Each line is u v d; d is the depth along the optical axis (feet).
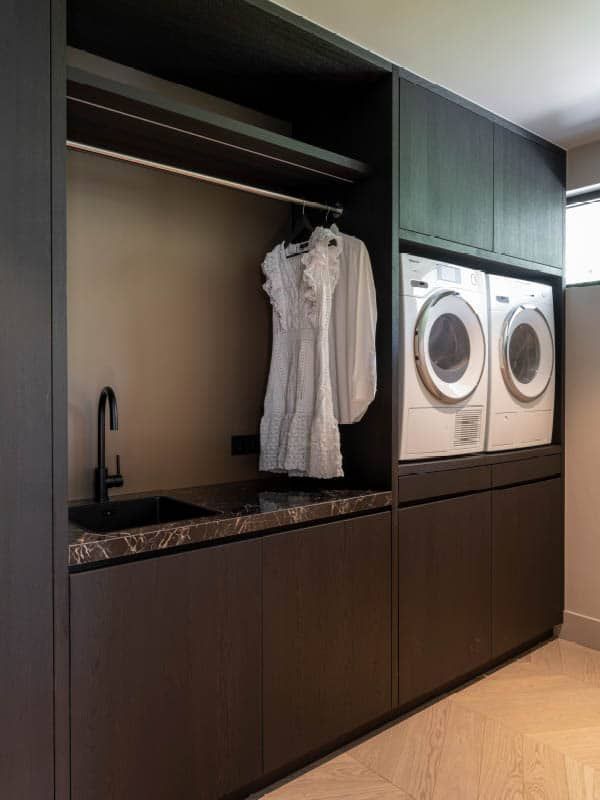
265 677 6.78
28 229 5.24
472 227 9.44
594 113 9.89
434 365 9.00
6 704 5.08
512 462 10.19
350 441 8.71
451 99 9.09
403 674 8.36
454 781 7.12
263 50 7.61
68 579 5.39
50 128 5.36
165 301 8.40
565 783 7.09
